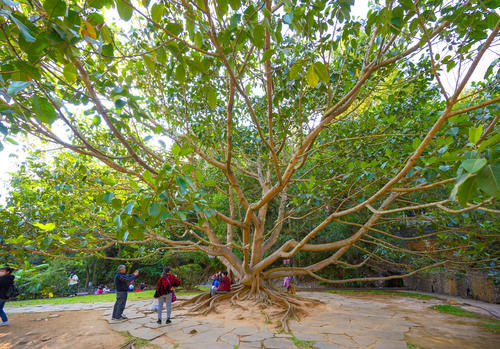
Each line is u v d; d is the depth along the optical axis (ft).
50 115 4.86
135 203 7.12
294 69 6.92
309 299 25.13
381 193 12.38
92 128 19.98
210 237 25.61
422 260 22.26
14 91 4.15
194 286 43.60
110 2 5.65
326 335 15.51
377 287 45.01
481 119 12.97
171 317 20.29
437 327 17.37
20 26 4.09
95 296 33.76
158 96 17.97
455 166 5.83
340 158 21.59
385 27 8.17
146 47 9.83
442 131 12.82
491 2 8.09
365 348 13.34
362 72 12.98
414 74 17.62
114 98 6.64
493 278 19.34
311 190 14.67
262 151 22.38
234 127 23.38
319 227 16.89
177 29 6.73
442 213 17.22
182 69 7.06
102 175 17.08
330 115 13.08
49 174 17.42
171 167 6.00
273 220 42.24
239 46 8.13
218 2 5.93
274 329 16.88
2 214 12.13
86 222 17.52
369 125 19.44
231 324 18.17
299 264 46.80
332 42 10.79
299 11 8.04
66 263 40.45
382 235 38.40
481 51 6.84
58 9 4.40
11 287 19.11
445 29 11.00
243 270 24.17
